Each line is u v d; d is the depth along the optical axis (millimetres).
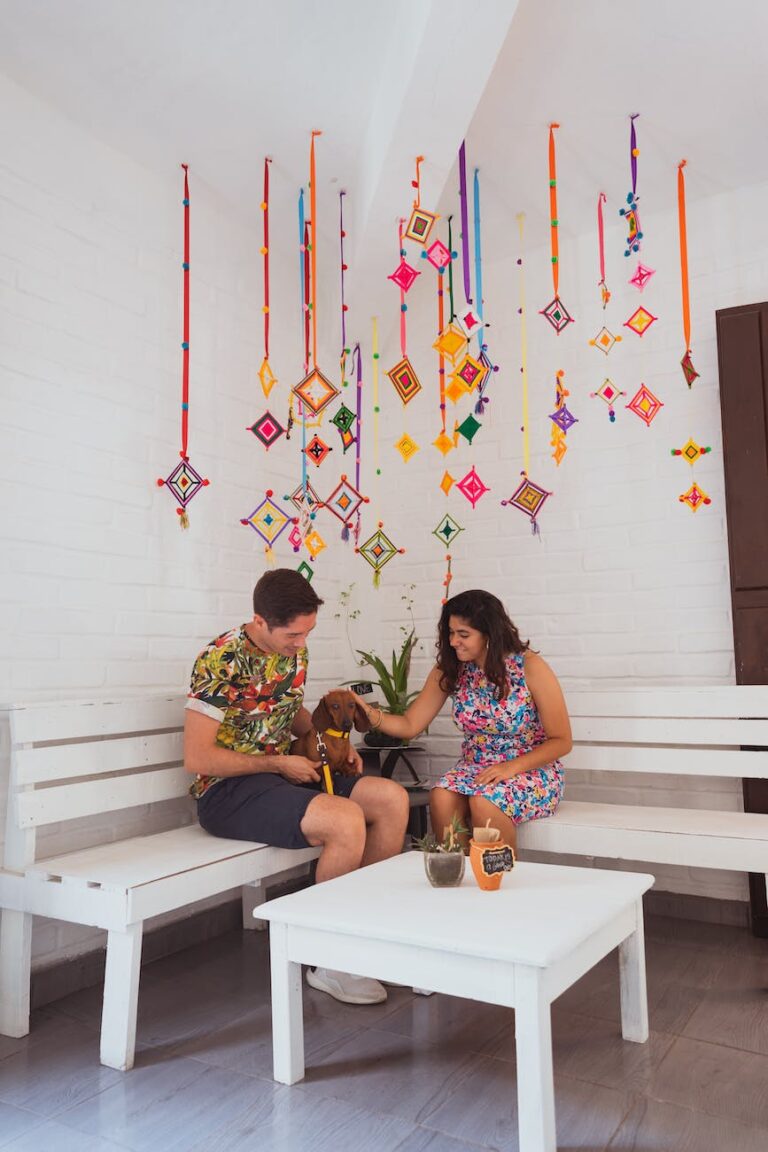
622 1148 1499
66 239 2520
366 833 2389
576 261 3334
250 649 2424
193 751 2334
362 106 2645
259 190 3041
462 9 1991
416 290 3650
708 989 2256
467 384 2760
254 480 3205
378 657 3607
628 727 2877
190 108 2592
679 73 2486
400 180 2625
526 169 2971
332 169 2945
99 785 2311
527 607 3320
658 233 3178
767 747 2824
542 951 1434
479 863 1832
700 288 3084
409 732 2762
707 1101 1658
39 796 2139
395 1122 1611
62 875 1977
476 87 2260
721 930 2787
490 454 3453
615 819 2564
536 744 2730
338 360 3654
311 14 2260
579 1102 1659
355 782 2480
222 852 2195
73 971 2346
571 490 3271
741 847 2312
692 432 3070
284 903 1774
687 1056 1855
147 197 2818
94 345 2590
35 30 2254
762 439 2830
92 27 2258
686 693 2811
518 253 3445
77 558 2486
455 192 3086
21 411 2350
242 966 2514
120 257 2703
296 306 3492
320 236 3355
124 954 1872
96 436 2576
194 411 2955
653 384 3148
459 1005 2168
